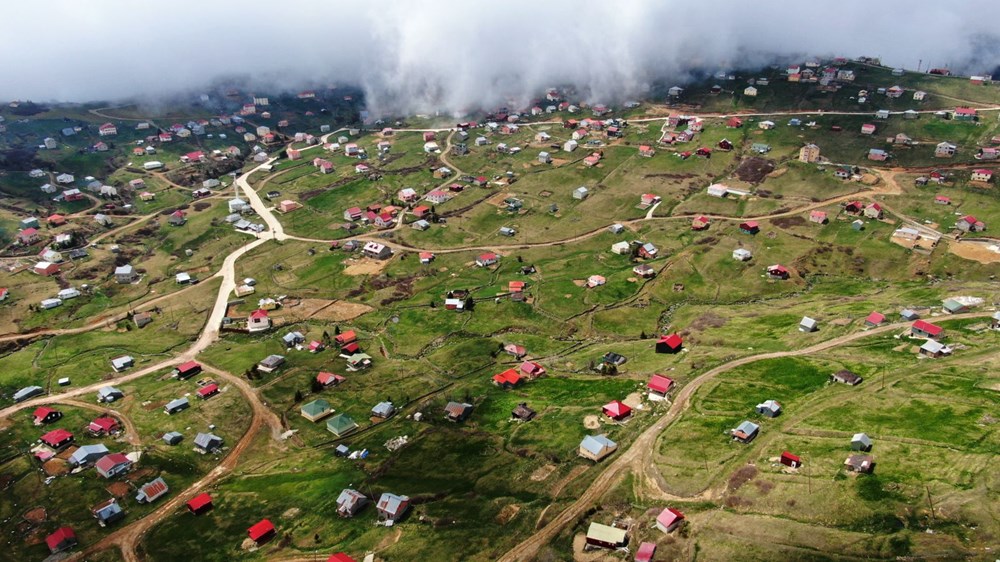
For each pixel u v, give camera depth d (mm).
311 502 96000
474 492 92812
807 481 83188
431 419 116688
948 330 122062
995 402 93500
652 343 141500
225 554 87125
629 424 104312
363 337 158375
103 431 119250
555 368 134000
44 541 93562
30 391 134750
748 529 77188
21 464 111375
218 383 136000
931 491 77625
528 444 103438
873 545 72188
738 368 118438
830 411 98375
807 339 129000
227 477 106250
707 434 97500
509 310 167000
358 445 111375
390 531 86938
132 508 99688
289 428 119625
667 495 86125
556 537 81500
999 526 71250
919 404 96625
